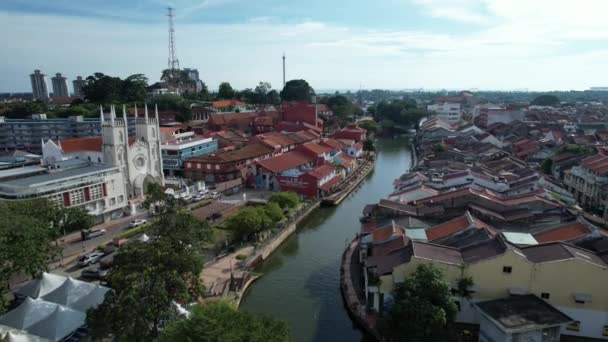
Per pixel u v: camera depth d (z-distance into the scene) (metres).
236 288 51.34
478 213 58.56
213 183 105.25
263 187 100.81
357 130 157.62
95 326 31.88
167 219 40.66
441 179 80.50
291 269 60.34
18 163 91.56
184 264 36.91
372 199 98.44
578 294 39.28
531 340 36.06
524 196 66.00
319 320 47.22
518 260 39.91
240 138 146.88
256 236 66.50
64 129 139.00
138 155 89.88
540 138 142.00
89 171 75.69
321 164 108.75
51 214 58.47
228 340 26.98
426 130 167.62
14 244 43.50
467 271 40.84
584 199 85.56
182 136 134.75
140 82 195.00
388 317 38.53
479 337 39.69
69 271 55.91
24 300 42.22
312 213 86.31
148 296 31.78
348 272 55.28
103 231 69.56
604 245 44.94
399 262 43.22
